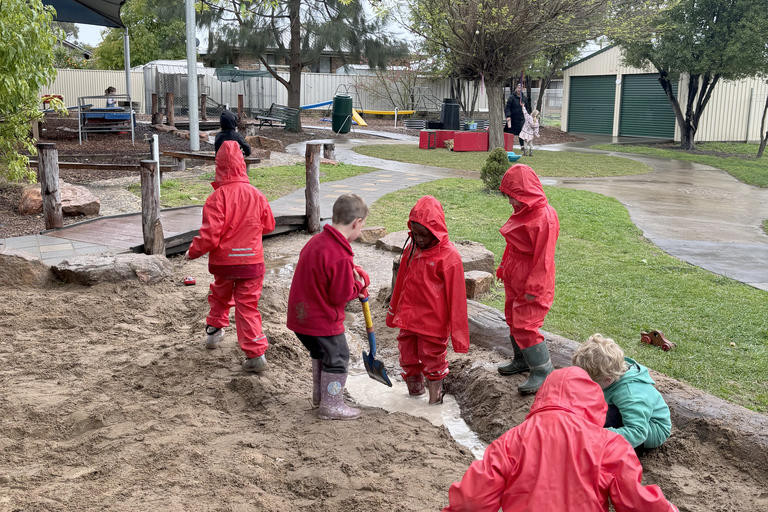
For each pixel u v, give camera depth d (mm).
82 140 20812
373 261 9281
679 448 4023
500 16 22453
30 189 11414
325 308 4367
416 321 4797
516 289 4555
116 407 4496
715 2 25594
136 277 7383
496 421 4539
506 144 25922
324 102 40594
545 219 4344
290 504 3424
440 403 5090
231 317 6223
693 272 9219
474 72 25531
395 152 24422
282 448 4047
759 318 7152
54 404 4516
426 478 3711
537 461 2361
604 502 2385
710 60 26344
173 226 9820
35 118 12281
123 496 3377
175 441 3998
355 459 3934
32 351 5512
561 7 21922
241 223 4988
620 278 8711
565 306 7441
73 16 17234
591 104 37250
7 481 3498
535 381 4613
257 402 4762
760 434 3943
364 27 30062
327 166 18875
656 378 4711
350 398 5148
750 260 10086
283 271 8750
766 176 20781
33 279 7137
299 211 12141
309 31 29750
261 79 39938
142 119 30844
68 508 3234
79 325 6168
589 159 24188
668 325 6879
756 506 3525
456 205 13672
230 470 3684
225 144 5074
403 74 42156
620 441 2439
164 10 28312
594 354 3809
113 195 13203
